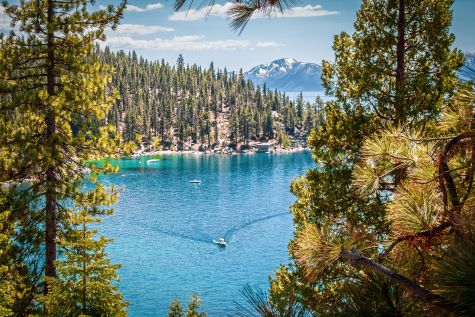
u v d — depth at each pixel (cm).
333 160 1402
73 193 1455
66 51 1476
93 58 1519
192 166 15712
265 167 15162
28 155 1354
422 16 1378
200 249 6675
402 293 238
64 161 1491
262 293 252
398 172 389
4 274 1316
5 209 1398
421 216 301
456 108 355
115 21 1500
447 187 314
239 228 7750
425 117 1288
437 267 214
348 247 271
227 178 13025
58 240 1356
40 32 1464
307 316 240
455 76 1311
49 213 1441
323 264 267
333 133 1405
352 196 1228
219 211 8938
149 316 4538
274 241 7038
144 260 6162
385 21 1418
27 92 1373
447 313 213
